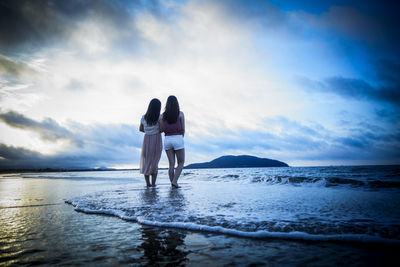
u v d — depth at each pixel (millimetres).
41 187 5445
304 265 989
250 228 1518
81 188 4930
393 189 3957
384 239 1235
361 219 1646
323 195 3090
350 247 1184
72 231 1591
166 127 4520
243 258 1086
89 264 1039
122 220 1914
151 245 1294
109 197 3018
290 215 1829
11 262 1063
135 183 6133
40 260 1088
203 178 8195
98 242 1354
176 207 2242
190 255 1140
